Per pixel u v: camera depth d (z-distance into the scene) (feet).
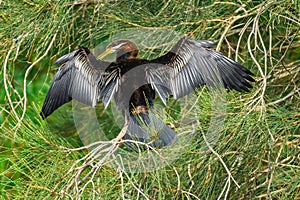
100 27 30.09
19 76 37.14
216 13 30.27
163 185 25.43
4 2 29.53
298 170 26.30
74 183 24.89
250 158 26.25
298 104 28.63
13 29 29.50
